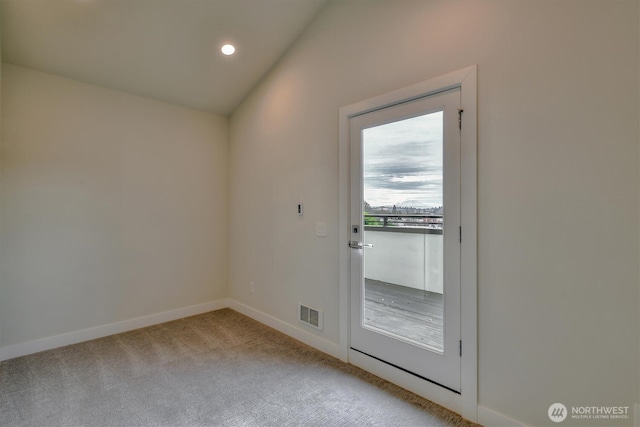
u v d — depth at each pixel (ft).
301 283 9.99
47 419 6.14
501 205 5.86
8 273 8.71
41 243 9.23
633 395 4.64
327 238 9.15
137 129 11.08
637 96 4.59
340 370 8.12
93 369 8.11
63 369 8.09
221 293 13.41
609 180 4.80
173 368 8.18
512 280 5.73
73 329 9.78
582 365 5.04
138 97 11.12
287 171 10.53
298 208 10.09
